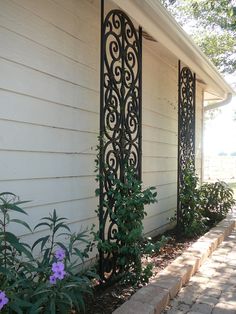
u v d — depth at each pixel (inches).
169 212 267.7
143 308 119.9
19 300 88.6
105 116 159.2
